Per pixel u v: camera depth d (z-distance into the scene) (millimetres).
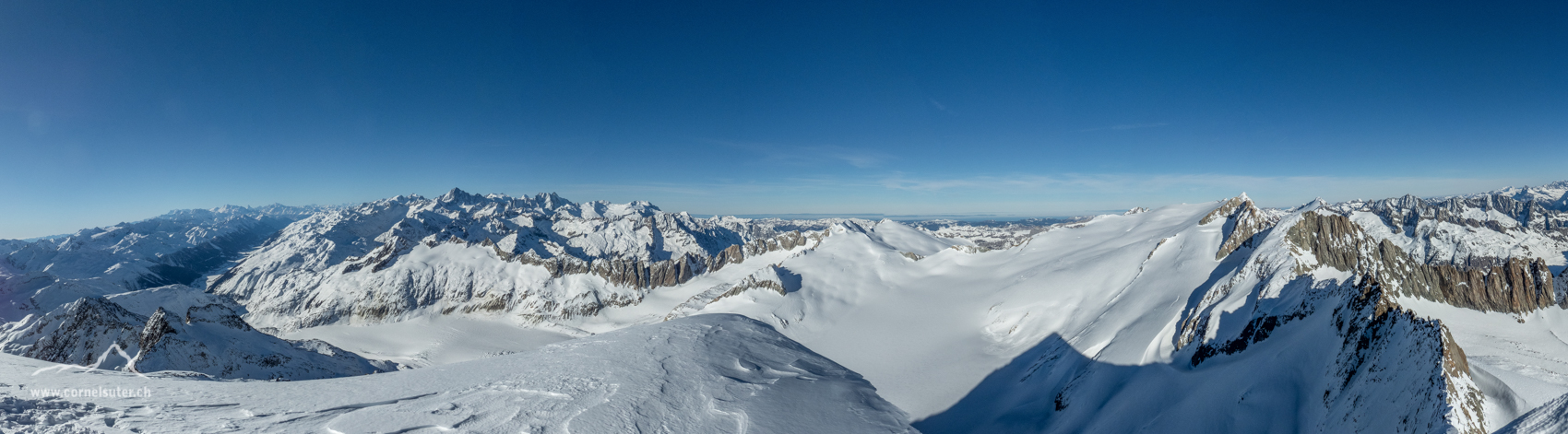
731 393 72625
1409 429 29391
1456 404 27781
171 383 55719
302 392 58281
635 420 58625
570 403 61562
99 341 97375
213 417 45344
